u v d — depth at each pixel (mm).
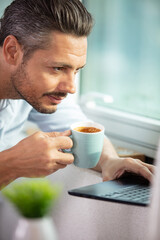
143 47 1362
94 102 1557
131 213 876
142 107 1410
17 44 987
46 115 1299
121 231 792
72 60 945
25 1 985
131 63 1413
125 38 1409
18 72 1013
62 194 974
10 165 924
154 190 620
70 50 936
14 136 1358
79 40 944
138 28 1360
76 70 988
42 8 946
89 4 1506
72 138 953
